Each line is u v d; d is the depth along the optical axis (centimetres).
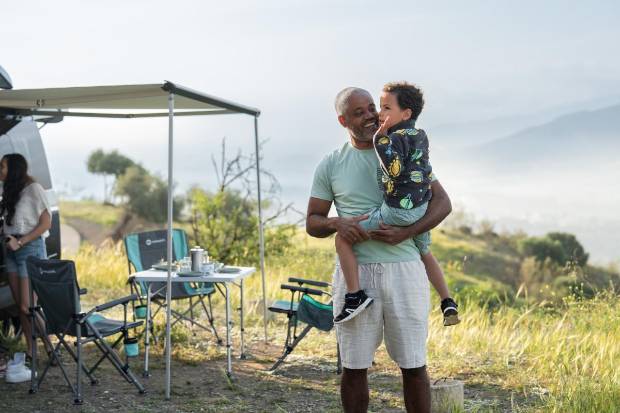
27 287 567
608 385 499
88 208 4462
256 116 664
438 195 352
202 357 618
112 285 1009
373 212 346
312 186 371
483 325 745
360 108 348
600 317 782
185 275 571
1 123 634
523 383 546
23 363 550
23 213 565
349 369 357
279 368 589
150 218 4509
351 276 344
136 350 539
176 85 506
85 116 683
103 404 494
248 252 1246
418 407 353
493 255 3988
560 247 4050
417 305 347
